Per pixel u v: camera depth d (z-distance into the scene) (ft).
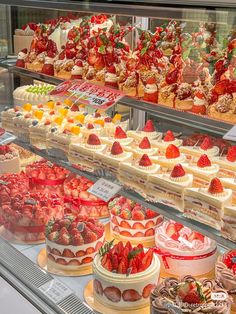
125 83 7.61
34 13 10.41
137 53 7.85
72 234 7.41
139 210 7.65
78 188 8.65
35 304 6.86
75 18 9.66
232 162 6.34
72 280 7.21
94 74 8.35
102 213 8.52
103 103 7.59
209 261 6.78
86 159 7.43
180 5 5.66
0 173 9.53
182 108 6.86
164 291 5.92
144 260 6.56
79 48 8.87
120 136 7.54
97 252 7.16
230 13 5.50
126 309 6.46
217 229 5.65
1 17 10.43
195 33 7.16
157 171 6.42
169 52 7.42
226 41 6.79
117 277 6.37
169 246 6.86
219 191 5.66
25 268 7.57
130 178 6.64
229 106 6.31
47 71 9.18
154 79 7.22
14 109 9.34
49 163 9.41
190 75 6.92
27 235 8.25
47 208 8.25
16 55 10.64
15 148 9.88
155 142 7.30
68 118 8.61
